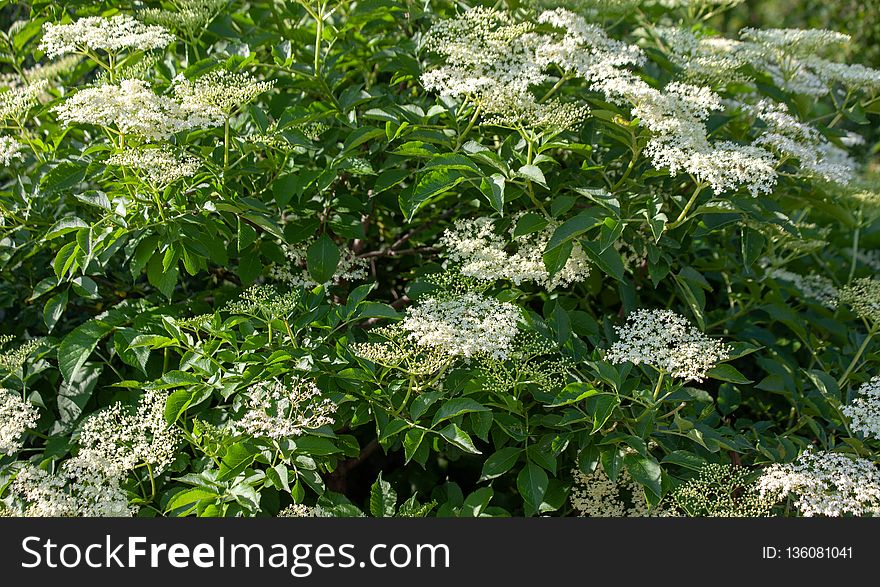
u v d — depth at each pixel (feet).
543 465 9.58
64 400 10.52
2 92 11.89
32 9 12.66
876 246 18.01
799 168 11.53
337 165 11.03
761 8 29.09
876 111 13.84
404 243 14.06
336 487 11.96
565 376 9.78
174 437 9.75
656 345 9.64
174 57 13.97
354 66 13.79
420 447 9.67
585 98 11.27
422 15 12.46
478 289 10.84
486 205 11.99
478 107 10.84
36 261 12.26
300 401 9.12
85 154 10.67
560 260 10.35
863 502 9.33
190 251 10.36
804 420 11.30
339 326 10.00
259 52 13.24
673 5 14.73
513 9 12.34
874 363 12.32
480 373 9.69
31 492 9.20
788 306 13.02
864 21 24.47
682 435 9.70
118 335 10.33
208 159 10.89
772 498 9.61
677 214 11.55
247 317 10.03
